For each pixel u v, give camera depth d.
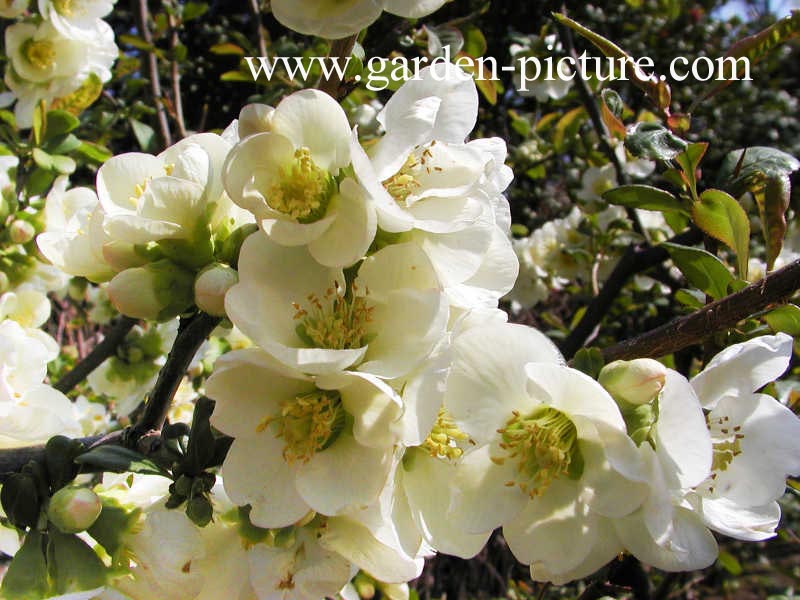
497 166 0.17
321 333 0.15
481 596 0.65
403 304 0.15
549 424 0.16
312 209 0.15
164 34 0.52
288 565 0.16
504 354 0.16
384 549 0.15
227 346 0.36
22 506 0.16
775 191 0.22
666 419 0.16
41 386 0.21
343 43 0.17
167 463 0.17
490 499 0.16
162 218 0.16
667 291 0.49
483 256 0.16
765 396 0.18
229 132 0.19
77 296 0.40
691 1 1.02
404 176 0.16
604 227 0.47
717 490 0.18
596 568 0.16
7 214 0.29
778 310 0.20
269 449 0.15
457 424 0.16
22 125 0.35
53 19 0.34
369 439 0.14
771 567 0.72
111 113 0.51
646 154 0.22
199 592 0.16
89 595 0.16
